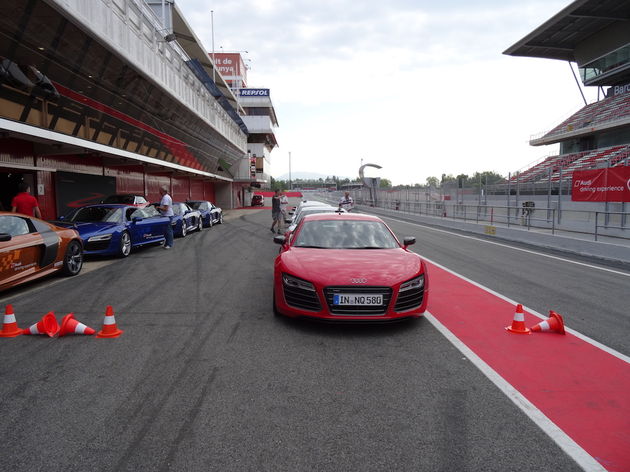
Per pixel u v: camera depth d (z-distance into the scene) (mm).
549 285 7312
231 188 47750
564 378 3510
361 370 3643
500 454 2453
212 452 2465
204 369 3652
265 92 65562
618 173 12000
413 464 2359
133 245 10672
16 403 3047
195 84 23797
